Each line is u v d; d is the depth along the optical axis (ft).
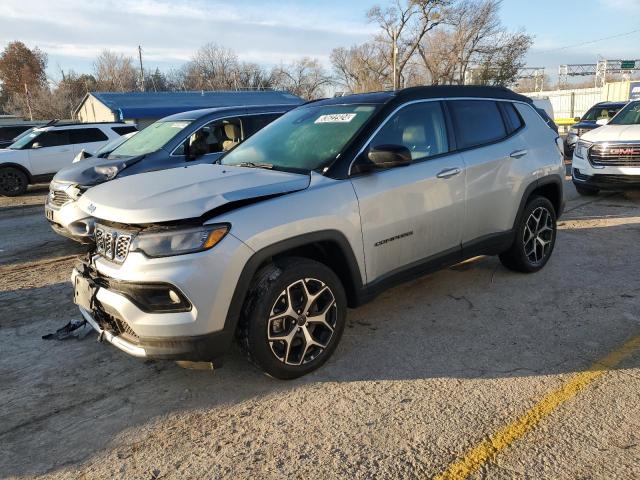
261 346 10.61
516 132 16.44
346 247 11.68
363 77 186.60
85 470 8.95
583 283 16.57
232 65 230.07
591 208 28.07
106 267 10.45
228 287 9.98
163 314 9.78
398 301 15.74
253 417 10.23
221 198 10.29
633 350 12.17
